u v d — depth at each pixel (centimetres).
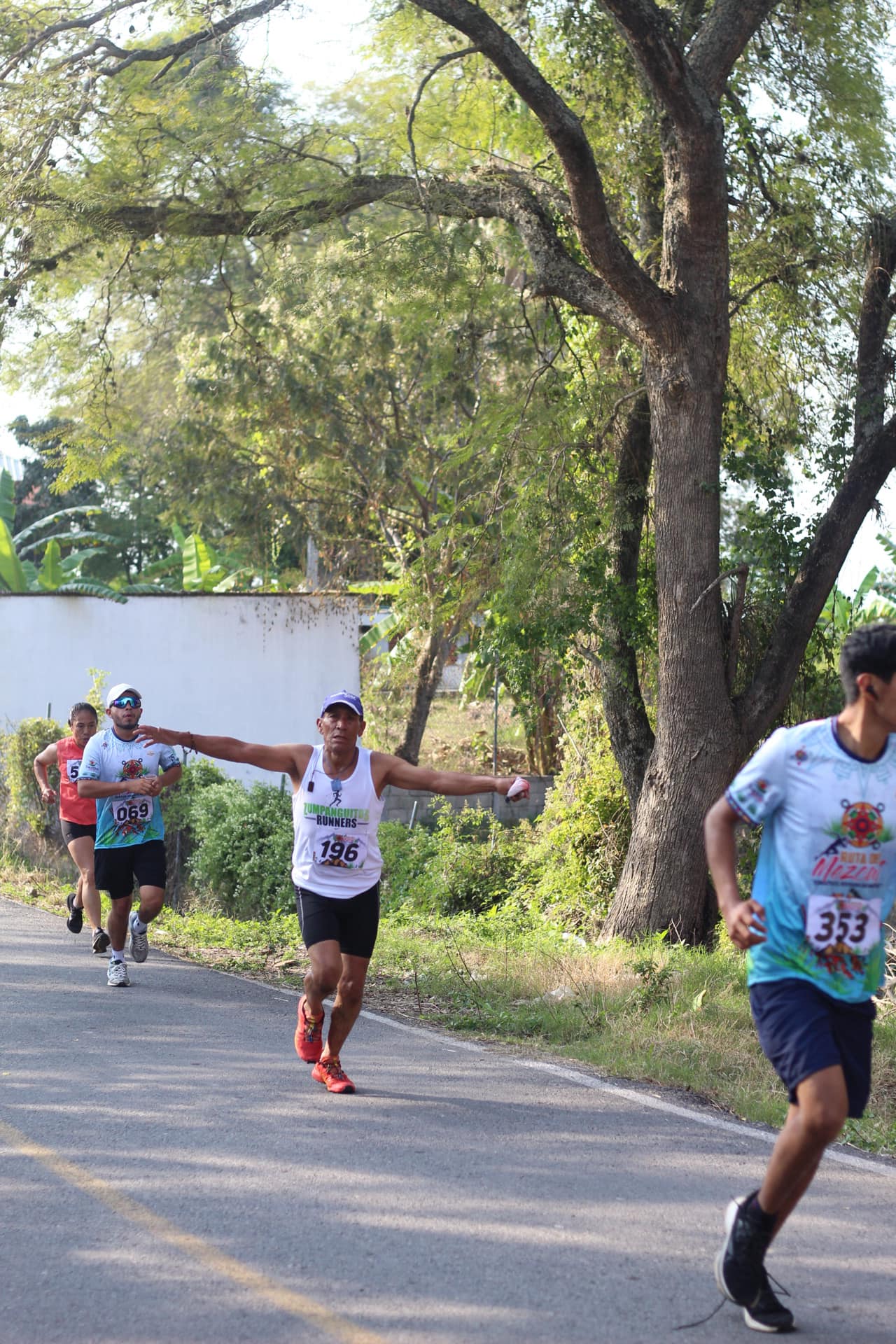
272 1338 550
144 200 1906
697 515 1623
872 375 1698
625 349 1894
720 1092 973
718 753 1628
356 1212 696
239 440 3080
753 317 1988
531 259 1744
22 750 2280
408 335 2388
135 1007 1205
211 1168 765
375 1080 978
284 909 1911
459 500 2425
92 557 6406
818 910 553
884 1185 777
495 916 2003
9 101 1783
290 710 3055
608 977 1357
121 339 3328
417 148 2006
